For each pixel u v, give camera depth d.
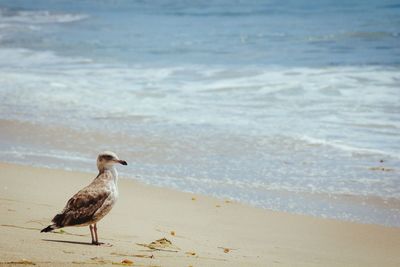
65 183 13.40
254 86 23.09
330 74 24.73
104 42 34.50
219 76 25.05
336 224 11.73
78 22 42.84
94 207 8.33
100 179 8.55
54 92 22.39
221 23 40.81
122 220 10.98
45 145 16.70
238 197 13.12
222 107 20.38
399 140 16.75
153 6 50.22
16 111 19.88
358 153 15.88
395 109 19.56
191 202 12.64
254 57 29.36
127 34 37.25
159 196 12.95
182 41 34.34
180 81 24.25
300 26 38.56
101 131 17.91
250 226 11.37
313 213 12.29
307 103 20.59
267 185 13.88
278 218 11.91
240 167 15.07
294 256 9.71
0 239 8.31
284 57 29.17
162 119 19.06
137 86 23.39
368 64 26.72
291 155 15.86
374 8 44.12
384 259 9.96
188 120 18.94
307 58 28.75
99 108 20.30
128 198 12.71
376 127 17.91
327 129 17.84
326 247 10.46
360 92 21.75
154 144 16.77
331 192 13.48
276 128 18.02
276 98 21.34
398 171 14.63
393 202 12.90
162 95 22.00
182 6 49.44
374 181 14.07
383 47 31.08
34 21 43.50
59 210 10.87
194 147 16.50
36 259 7.32
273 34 36.00
